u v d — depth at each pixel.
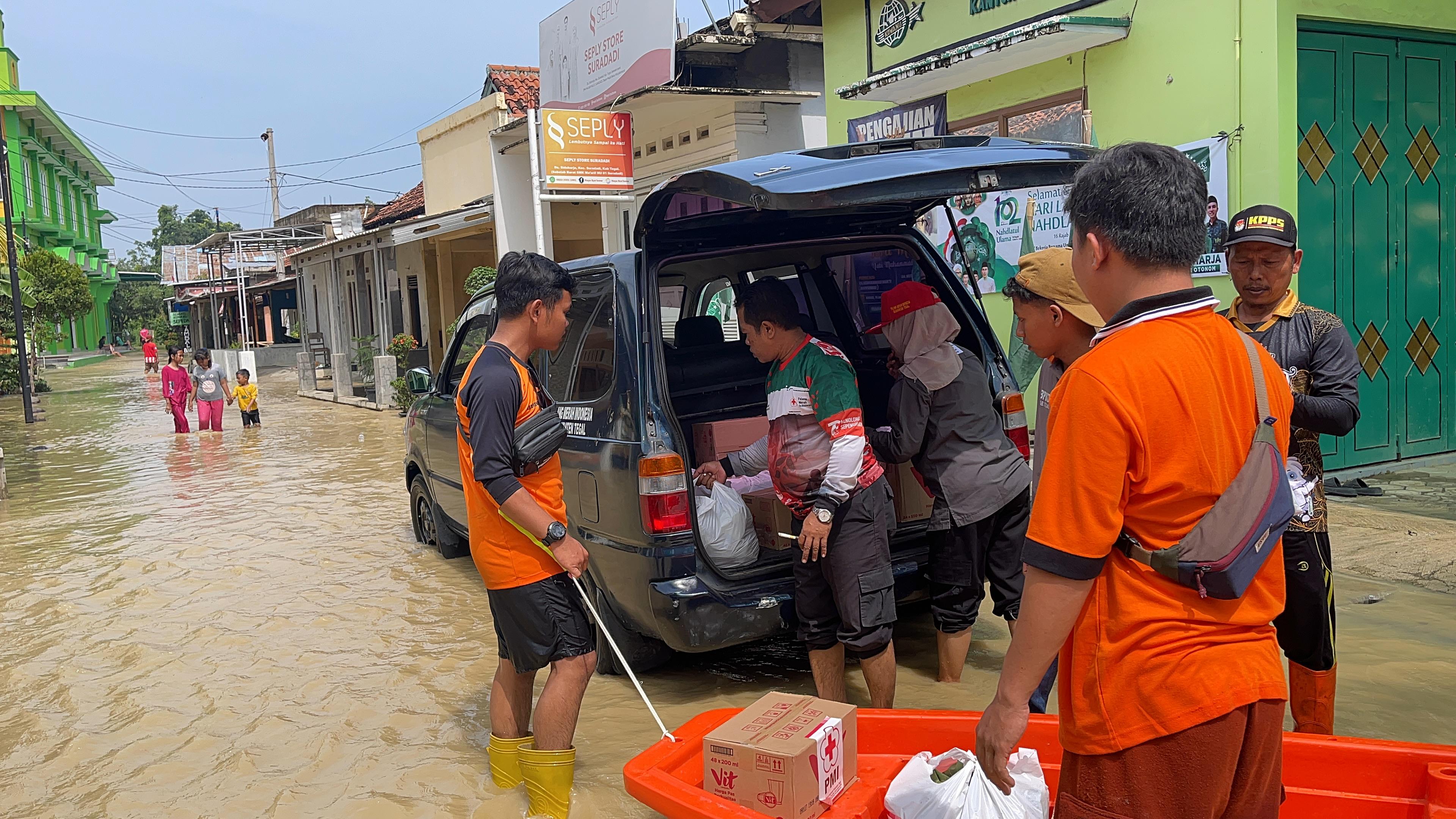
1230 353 1.81
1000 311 9.22
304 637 5.40
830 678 3.80
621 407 4.11
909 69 8.76
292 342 45.88
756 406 5.03
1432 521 5.86
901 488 4.34
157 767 3.89
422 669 4.83
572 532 4.50
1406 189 7.33
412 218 21.33
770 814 2.67
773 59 13.54
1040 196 8.56
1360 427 7.23
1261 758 1.81
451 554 6.93
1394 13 7.00
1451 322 7.62
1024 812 2.47
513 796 3.52
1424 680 3.95
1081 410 1.74
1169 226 1.76
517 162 16.97
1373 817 2.45
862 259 5.13
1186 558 1.72
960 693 4.13
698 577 3.93
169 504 10.05
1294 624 3.09
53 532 8.88
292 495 10.15
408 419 7.11
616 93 13.30
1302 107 6.84
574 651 3.34
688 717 4.08
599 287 4.48
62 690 4.79
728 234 4.40
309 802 3.55
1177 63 7.25
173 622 5.82
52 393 30.66
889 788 2.73
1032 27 7.48
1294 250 3.16
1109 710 1.79
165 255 47.47
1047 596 1.78
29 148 50.22
